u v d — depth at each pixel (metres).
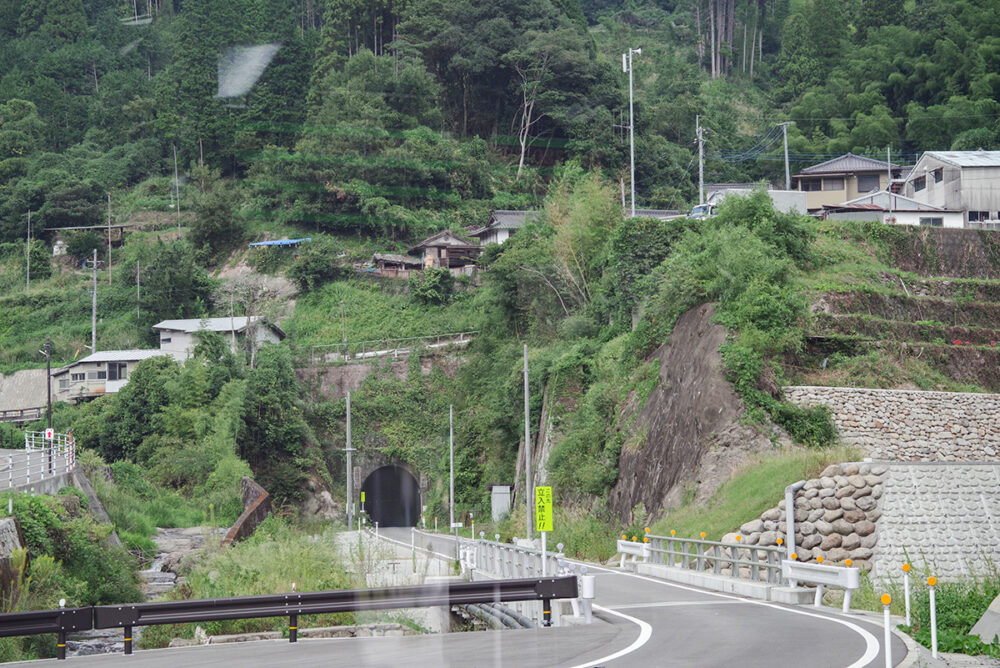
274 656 11.04
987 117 80.56
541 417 45.09
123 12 117.12
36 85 104.94
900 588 19.02
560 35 89.88
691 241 36.41
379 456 61.75
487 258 59.72
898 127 89.31
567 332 45.75
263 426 56.75
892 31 102.69
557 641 11.66
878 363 31.19
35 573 20.83
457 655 10.51
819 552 20.45
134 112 102.69
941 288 37.91
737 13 138.12
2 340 77.69
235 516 44.94
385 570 17.70
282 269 79.94
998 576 18.06
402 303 73.50
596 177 55.91
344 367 66.50
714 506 24.89
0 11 116.25
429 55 94.69
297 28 100.88
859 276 36.72
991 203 54.22
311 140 86.50
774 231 35.97
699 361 30.23
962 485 20.88
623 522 31.41
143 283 79.69
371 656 8.30
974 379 32.12
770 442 26.97
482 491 51.19
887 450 27.69
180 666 10.39
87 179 92.94
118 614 11.88
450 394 61.09
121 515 37.22
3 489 25.75
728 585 17.27
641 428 32.84
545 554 16.41
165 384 55.88
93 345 72.12
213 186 91.00
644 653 10.61
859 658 10.02
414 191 85.06
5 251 89.62
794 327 30.78
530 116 90.62
